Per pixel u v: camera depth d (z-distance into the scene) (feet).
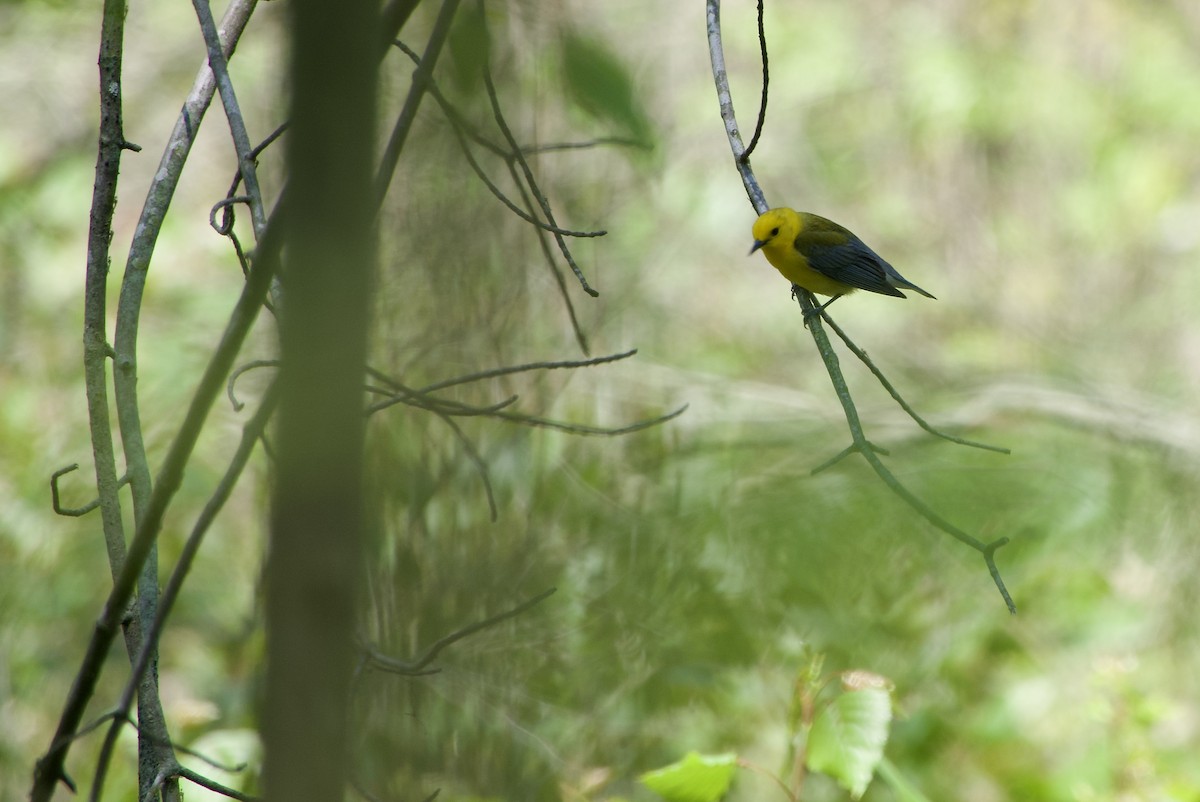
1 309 51.52
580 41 15.87
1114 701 33.55
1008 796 35.58
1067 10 76.74
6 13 53.31
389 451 20.95
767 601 31.83
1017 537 36.22
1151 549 44.45
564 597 31.91
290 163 10.81
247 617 35.55
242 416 44.09
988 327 68.18
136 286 16.74
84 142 56.49
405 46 16.94
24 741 38.81
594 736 31.30
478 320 21.95
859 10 73.20
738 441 43.11
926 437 44.73
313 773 10.66
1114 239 71.10
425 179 20.62
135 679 11.93
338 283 10.75
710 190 64.28
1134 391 52.42
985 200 72.43
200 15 15.93
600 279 50.24
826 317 19.86
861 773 19.56
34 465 45.42
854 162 72.02
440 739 23.43
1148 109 73.72
